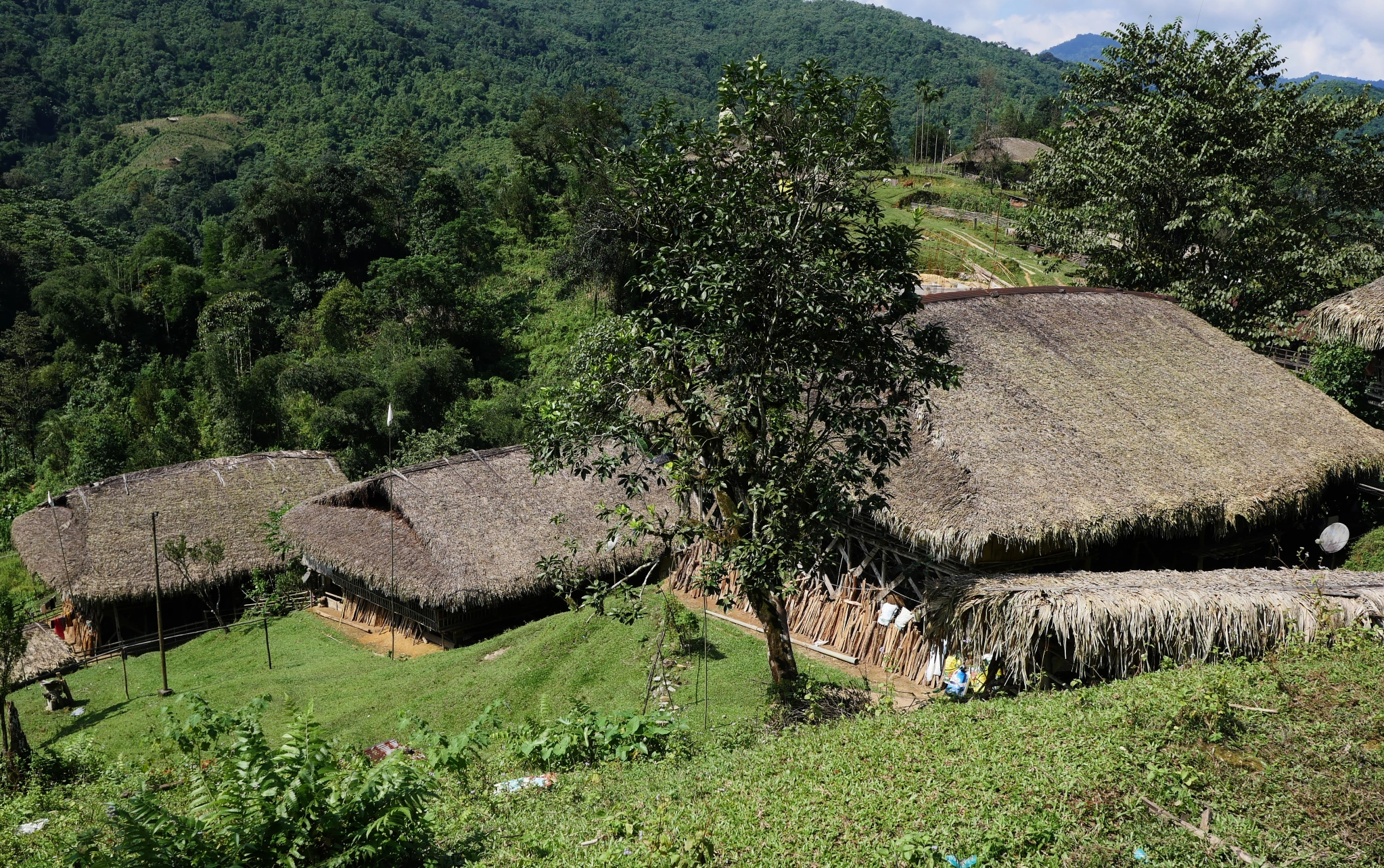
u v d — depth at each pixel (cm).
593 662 1627
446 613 2100
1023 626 1073
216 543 2611
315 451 3081
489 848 797
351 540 2270
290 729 791
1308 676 871
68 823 1052
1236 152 2544
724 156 1234
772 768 843
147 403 4388
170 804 1048
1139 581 1162
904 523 1426
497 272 5719
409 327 4841
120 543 2541
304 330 5109
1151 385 1819
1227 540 1695
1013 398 1622
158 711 1780
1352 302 2150
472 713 1549
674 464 1214
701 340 1156
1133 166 2505
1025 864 616
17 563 3256
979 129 9900
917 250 1254
